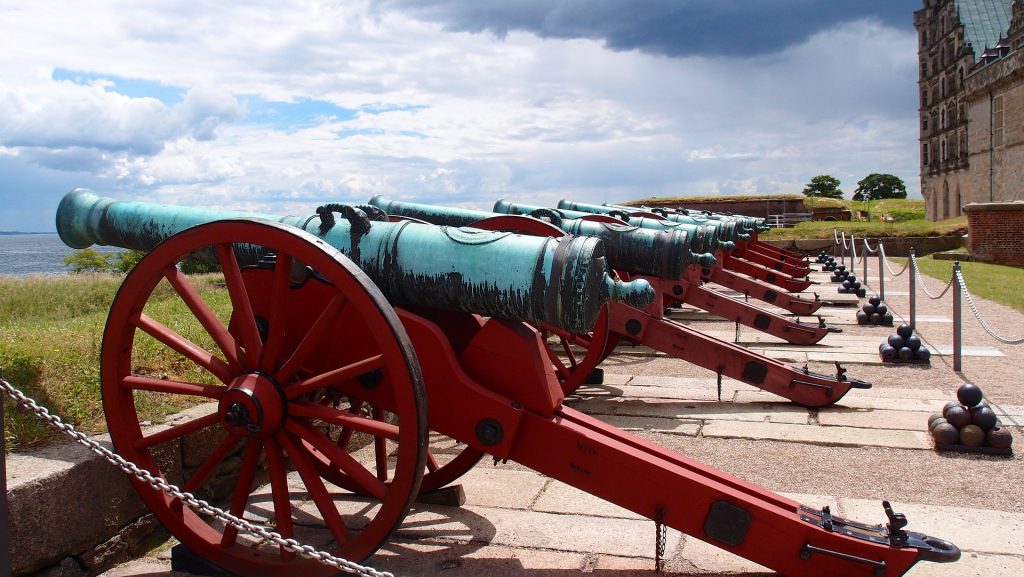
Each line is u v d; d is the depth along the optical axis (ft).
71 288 28.78
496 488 13.65
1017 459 15.37
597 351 19.01
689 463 10.14
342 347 10.68
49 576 9.89
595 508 12.67
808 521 9.53
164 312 20.90
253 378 9.70
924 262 72.38
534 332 10.68
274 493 9.89
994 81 125.90
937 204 181.88
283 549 9.85
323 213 11.35
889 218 177.06
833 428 17.60
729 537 9.67
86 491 10.36
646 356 27.09
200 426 10.14
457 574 10.31
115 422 10.34
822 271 64.54
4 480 7.60
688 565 10.58
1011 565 10.64
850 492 13.61
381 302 9.14
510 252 10.11
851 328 33.60
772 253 54.39
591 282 9.71
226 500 13.03
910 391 21.24
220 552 10.13
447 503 12.82
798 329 28.73
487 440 10.14
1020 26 139.44
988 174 131.54
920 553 9.13
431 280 10.45
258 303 11.21
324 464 13.24
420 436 9.11
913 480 14.20
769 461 15.39
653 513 9.91
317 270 9.34
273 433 9.78
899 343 25.63
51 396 12.43
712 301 29.12
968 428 15.81
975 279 53.21
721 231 36.58
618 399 20.58
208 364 10.07
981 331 31.86
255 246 12.04
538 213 19.92
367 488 9.43
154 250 10.04
